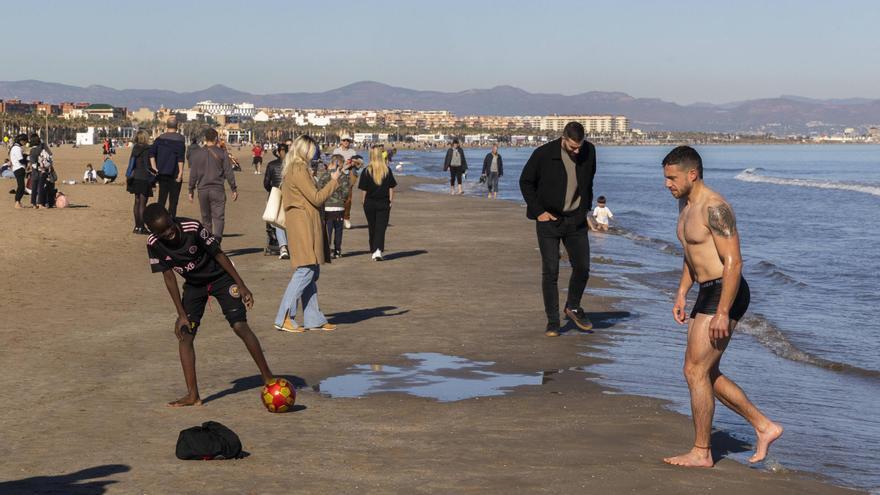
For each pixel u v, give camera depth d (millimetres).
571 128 10672
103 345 9969
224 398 7875
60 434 6672
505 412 7500
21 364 9000
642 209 39750
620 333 11250
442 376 8883
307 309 11273
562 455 6277
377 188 18203
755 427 6254
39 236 20203
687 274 6367
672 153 6082
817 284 16859
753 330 11984
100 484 5535
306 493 5410
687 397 8102
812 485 5863
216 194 17828
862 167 129375
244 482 5605
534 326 11625
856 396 8539
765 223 33344
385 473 5816
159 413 7316
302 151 11172
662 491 5555
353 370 9102
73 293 13422
